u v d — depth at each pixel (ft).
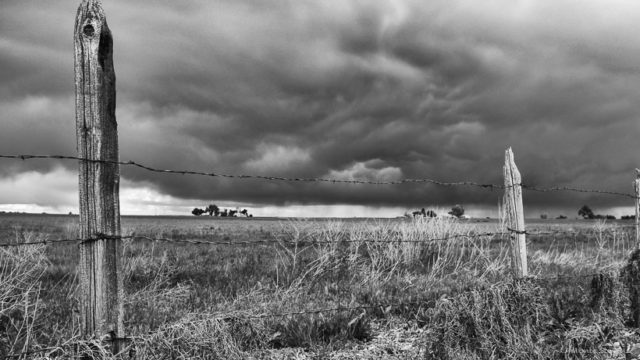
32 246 22.06
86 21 10.41
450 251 34.12
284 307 20.47
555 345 16.11
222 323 12.39
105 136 10.59
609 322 18.33
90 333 10.56
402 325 19.83
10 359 12.37
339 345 17.17
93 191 10.47
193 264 34.12
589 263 35.29
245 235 77.05
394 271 30.07
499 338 15.76
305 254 33.40
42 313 19.25
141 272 29.27
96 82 10.44
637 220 20.51
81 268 10.52
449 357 14.74
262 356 14.46
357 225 35.96
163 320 18.74
